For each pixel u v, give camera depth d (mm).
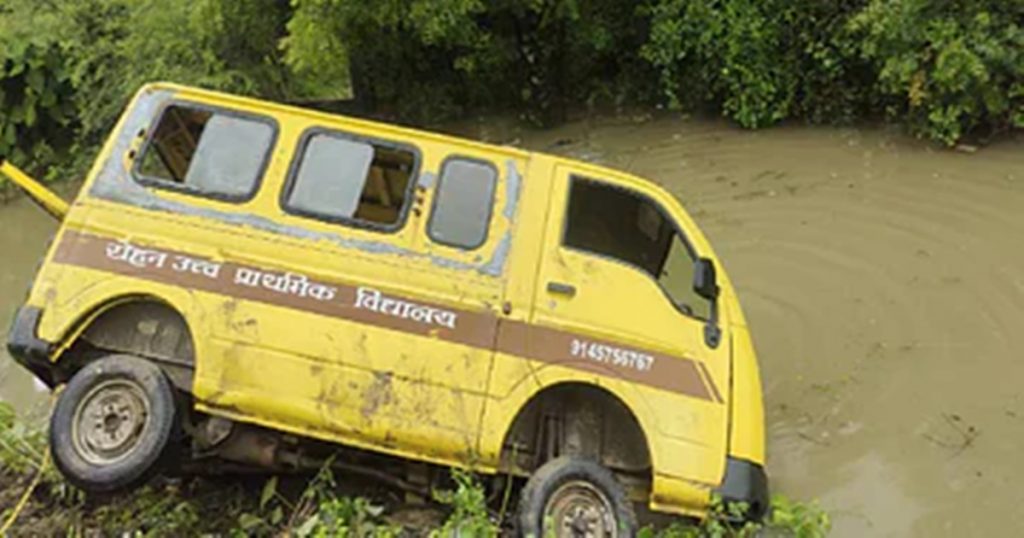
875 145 12914
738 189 12117
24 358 5887
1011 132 12430
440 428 5805
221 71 13719
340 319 5898
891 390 8203
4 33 14156
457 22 13609
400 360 5859
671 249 6621
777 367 8609
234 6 13711
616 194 6484
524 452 6301
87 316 5934
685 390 6020
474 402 5836
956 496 7012
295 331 5871
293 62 13562
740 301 9539
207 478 6621
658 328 6102
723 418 6023
